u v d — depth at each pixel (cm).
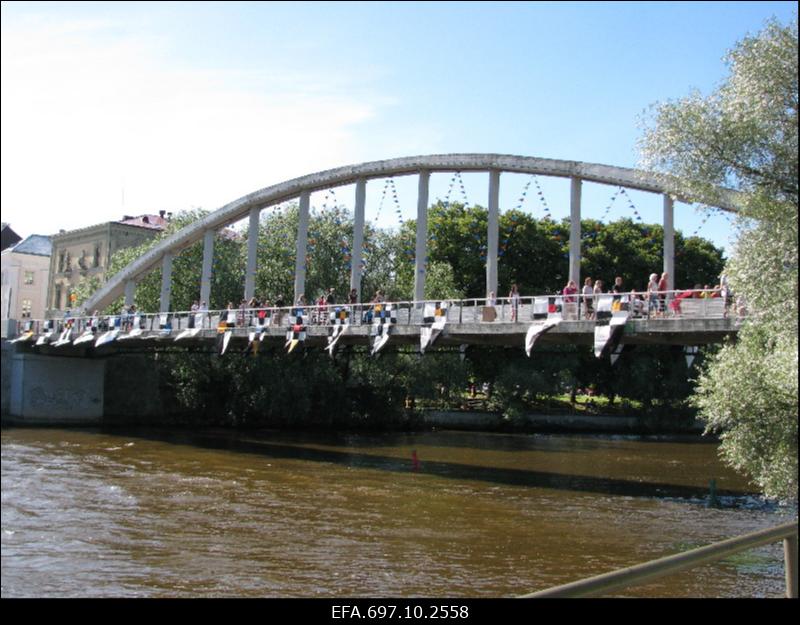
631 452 3609
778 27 1605
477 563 1440
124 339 3591
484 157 2955
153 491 2164
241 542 1588
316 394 4556
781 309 1555
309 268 4762
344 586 1284
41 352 4094
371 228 5047
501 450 3603
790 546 415
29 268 6569
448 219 5253
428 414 5050
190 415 4512
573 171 2700
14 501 1936
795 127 1596
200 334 3209
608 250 5338
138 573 1349
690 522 1838
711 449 3819
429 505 2036
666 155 1711
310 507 1984
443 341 2489
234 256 4941
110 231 5950
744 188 1655
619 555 1508
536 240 5144
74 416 4162
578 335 2220
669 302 1958
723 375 1648
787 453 1591
